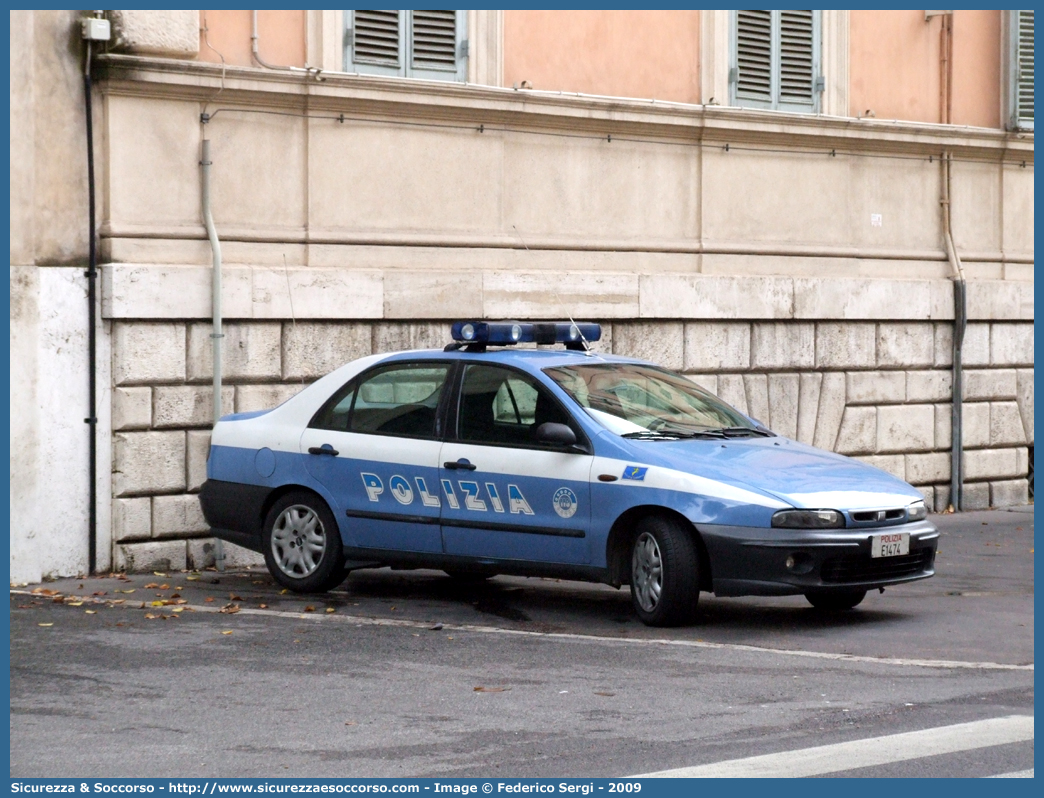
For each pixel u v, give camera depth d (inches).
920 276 689.6
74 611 401.4
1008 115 714.2
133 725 271.9
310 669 322.0
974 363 705.0
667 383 423.5
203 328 492.4
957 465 696.4
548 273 566.9
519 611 403.9
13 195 456.8
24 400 458.6
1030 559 530.9
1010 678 316.8
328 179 525.0
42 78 462.3
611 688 303.7
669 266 608.4
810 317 641.0
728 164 626.8
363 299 522.9
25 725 272.1
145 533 484.4
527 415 396.2
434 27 551.8
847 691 301.7
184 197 495.5
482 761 247.0
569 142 582.9
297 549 430.9
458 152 554.6
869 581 369.4
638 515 378.0
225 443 443.8
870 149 670.5
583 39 588.1
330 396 429.4
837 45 663.8
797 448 406.3
